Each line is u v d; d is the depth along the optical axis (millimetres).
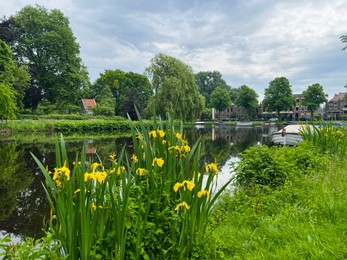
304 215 3258
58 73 48531
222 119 84562
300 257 2279
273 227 2994
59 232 2092
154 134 2547
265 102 69312
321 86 63844
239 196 4480
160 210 2342
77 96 49719
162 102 27922
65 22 50750
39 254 1962
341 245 2383
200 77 104875
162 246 2283
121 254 1936
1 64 34156
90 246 1865
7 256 1896
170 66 30203
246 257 2430
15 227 4445
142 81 69438
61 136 2094
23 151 13688
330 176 4691
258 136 25438
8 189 6637
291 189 4348
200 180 2336
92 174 1914
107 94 58594
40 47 46656
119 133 30969
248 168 5367
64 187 1983
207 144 17703
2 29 41469
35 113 41875
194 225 2320
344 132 8250
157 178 2387
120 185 2473
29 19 46938
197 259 2326
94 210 1959
